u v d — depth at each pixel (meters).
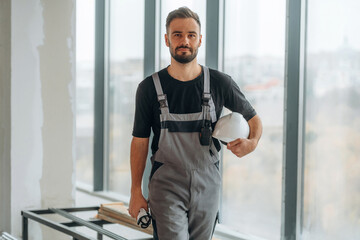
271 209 3.38
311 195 3.12
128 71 4.98
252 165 3.52
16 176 3.75
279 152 3.33
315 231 3.09
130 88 4.97
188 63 1.93
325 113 3.00
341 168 2.92
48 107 3.84
